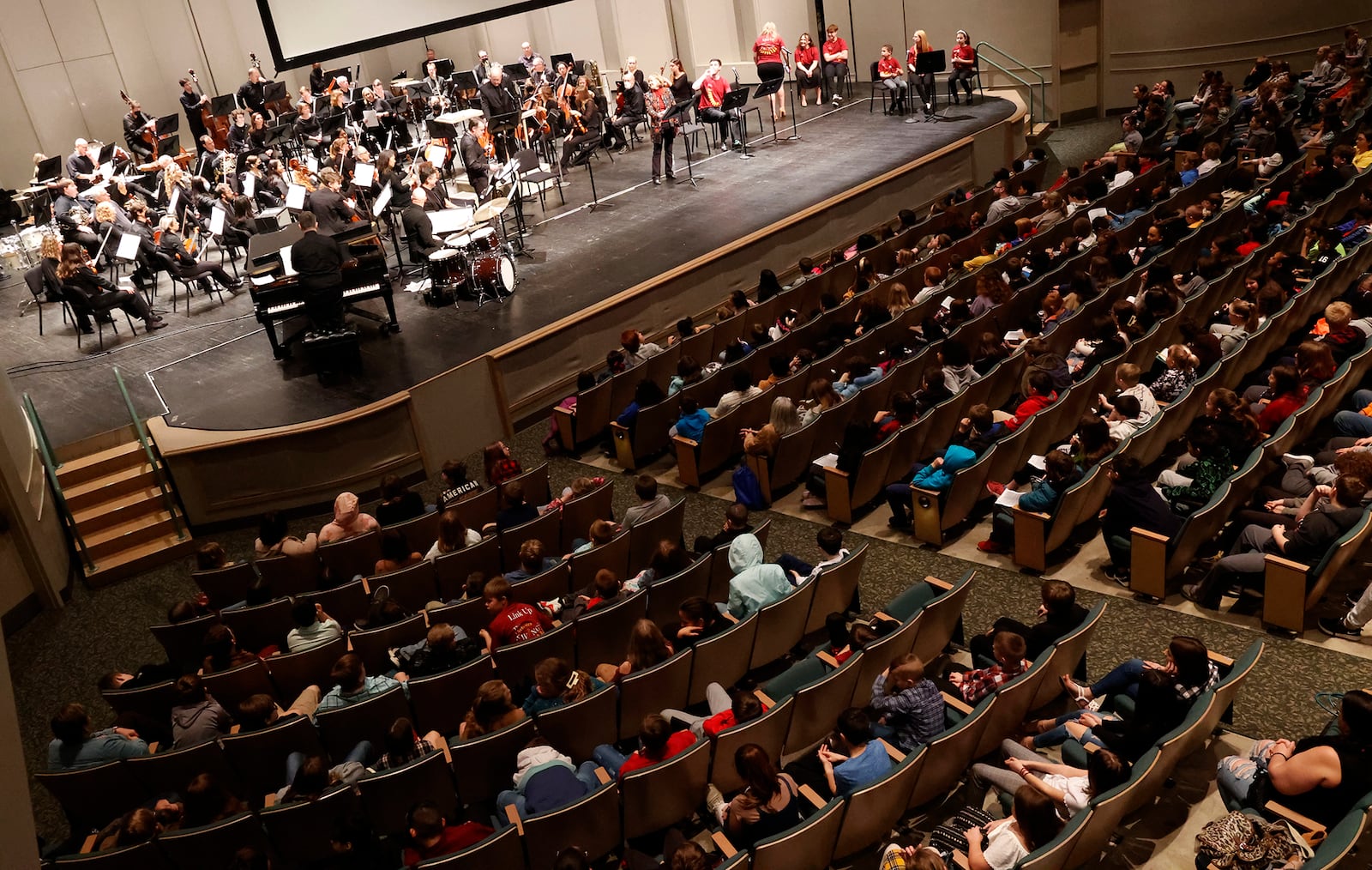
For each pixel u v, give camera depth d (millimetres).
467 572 7672
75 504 9891
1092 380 8398
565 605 7016
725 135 17984
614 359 10438
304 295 10977
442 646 6227
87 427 10570
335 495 10383
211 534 10281
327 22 16656
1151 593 6785
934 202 16156
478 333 11633
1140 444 7488
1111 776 4562
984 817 4871
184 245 14477
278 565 8094
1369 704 4328
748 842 4770
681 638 6387
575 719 5664
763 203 14758
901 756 5145
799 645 6938
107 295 12797
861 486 8156
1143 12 18547
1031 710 5785
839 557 6742
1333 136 13773
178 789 5977
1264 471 6852
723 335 11312
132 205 14539
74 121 21297
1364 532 6102
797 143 17625
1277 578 6164
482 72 21359
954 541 7930
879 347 10180
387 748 6062
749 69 21688
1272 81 16156
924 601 6426
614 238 14203
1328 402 7621
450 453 10852
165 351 12469
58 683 8328
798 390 9570
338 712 5934
